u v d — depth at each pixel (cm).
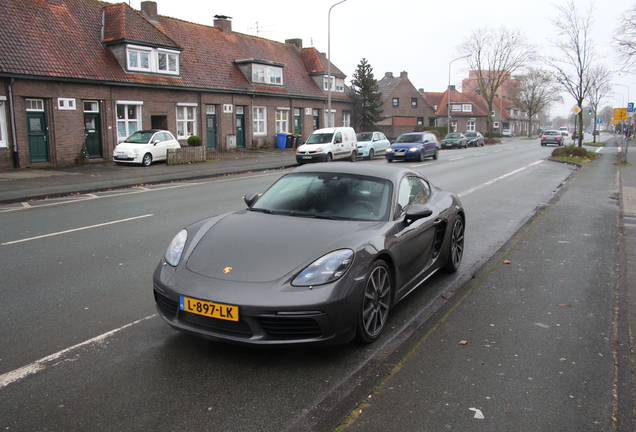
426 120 6850
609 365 353
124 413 291
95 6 2420
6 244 730
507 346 384
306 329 341
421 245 486
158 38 2461
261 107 3222
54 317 444
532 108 8131
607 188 1395
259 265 358
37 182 1522
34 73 1891
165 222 905
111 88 2214
